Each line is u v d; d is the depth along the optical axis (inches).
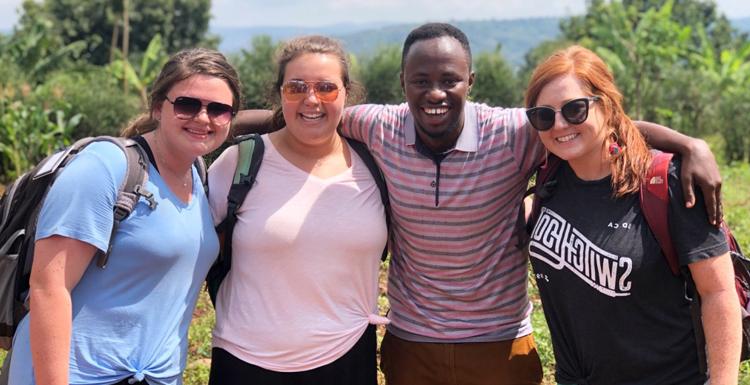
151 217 111.0
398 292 141.7
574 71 114.8
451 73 128.1
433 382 139.5
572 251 113.5
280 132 134.1
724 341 107.4
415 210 133.4
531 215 130.7
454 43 129.6
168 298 114.9
